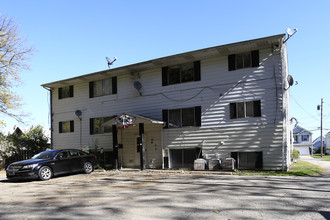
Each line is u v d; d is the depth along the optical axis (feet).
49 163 45.50
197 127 54.39
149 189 32.45
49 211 23.18
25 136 75.41
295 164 65.46
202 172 47.78
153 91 60.13
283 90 47.98
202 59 54.90
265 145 48.01
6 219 21.02
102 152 63.67
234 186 32.63
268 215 20.16
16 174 43.34
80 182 40.70
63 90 75.20
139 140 60.70
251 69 50.06
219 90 52.70
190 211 21.77
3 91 69.21
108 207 23.88
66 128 73.72
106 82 67.62
